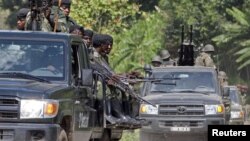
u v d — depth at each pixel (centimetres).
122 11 8238
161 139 5125
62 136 3069
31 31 3350
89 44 3797
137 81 3928
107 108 3606
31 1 3619
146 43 11219
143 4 16062
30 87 3053
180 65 5759
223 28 14450
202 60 5769
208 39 14588
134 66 10725
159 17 14388
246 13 13750
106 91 3631
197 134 5075
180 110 5069
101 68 3700
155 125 5094
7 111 3003
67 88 3197
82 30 3841
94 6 8031
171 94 5184
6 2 17762
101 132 3678
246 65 13762
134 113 3909
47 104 3014
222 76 6134
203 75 5328
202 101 5066
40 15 3628
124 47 10900
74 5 8031
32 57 3281
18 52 3288
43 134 2992
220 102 5081
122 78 3831
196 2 14700
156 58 5909
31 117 3002
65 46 3300
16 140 2978
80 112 3322
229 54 13912
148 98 5172
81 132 3350
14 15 17675
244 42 13462
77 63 3409
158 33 14075
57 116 3036
